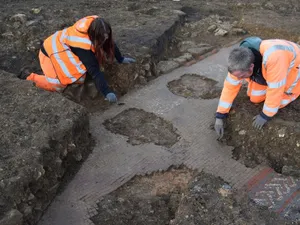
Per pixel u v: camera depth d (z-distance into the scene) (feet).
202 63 15.97
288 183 9.52
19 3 19.67
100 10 19.38
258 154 10.73
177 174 10.25
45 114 10.44
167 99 13.39
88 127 11.16
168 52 16.97
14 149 9.13
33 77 12.63
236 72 9.43
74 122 10.28
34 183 8.70
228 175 10.02
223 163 10.50
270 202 8.79
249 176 9.94
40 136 9.55
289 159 10.31
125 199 9.44
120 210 9.12
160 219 8.97
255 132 10.88
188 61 16.10
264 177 9.84
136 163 10.46
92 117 12.35
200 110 12.76
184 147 11.09
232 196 8.78
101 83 11.94
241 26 19.44
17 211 7.73
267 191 9.24
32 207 8.50
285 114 11.03
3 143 9.30
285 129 10.43
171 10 19.95
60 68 12.16
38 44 15.20
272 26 18.66
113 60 13.00
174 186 9.91
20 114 10.40
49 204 9.13
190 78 14.84
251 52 9.37
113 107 12.91
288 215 8.35
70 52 11.97
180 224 8.02
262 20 19.48
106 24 11.51
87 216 8.87
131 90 13.88
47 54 12.26
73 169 10.17
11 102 10.88
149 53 14.96
